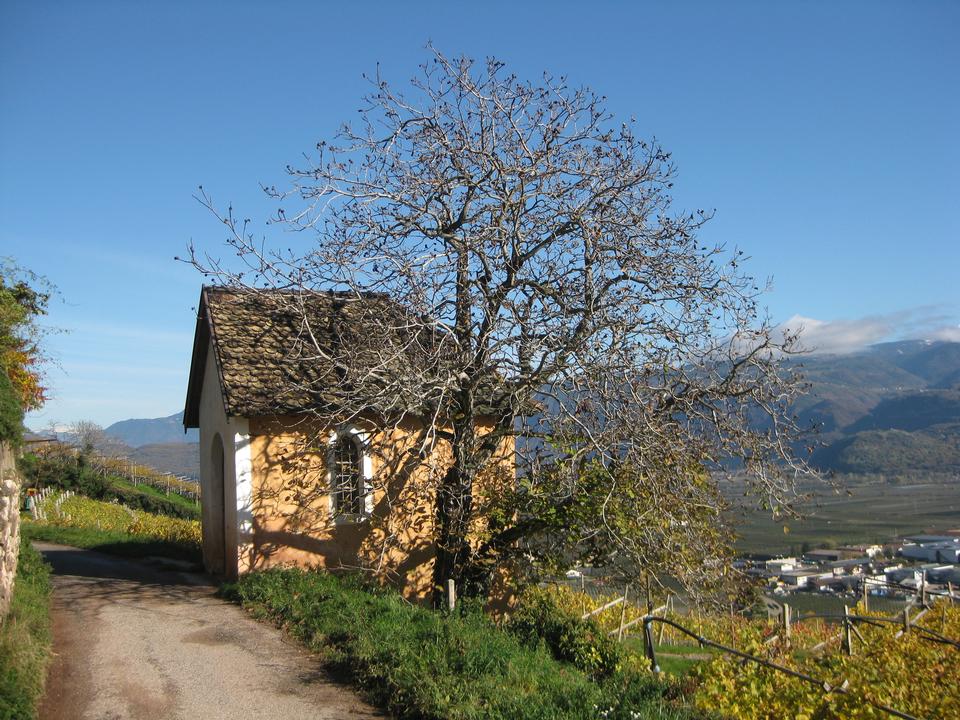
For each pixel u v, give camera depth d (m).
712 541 12.31
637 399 11.31
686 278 12.21
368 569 13.03
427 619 10.24
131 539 21.67
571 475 11.74
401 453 13.24
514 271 12.57
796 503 11.86
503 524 13.40
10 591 10.30
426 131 12.56
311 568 14.35
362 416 14.78
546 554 13.26
